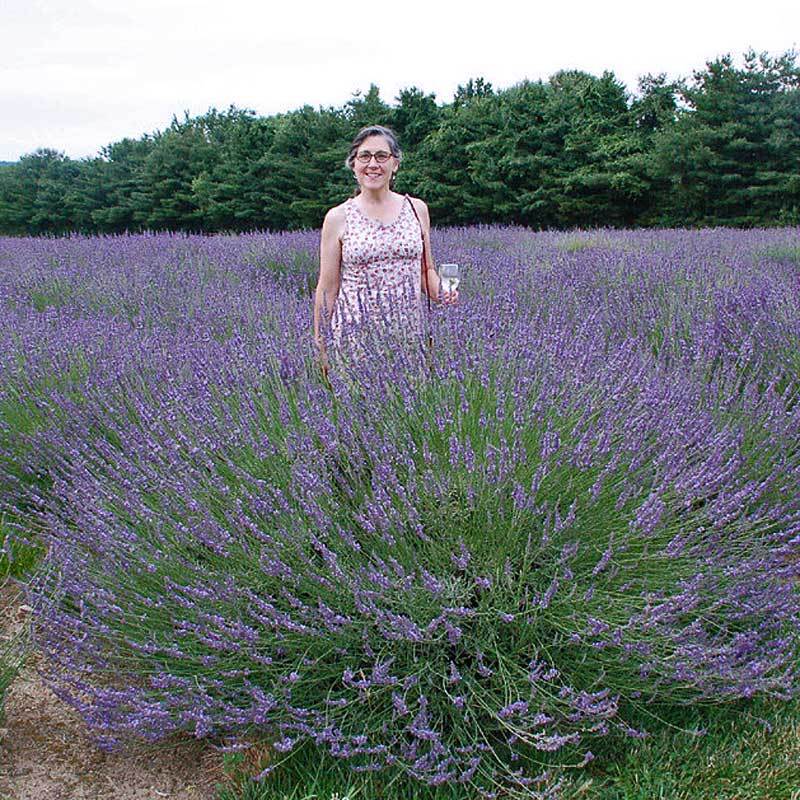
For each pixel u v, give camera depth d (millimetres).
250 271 8078
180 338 4176
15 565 3027
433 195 26594
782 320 4465
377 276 3662
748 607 2254
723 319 4699
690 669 2062
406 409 2564
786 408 3744
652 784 1991
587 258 8070
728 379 3535
